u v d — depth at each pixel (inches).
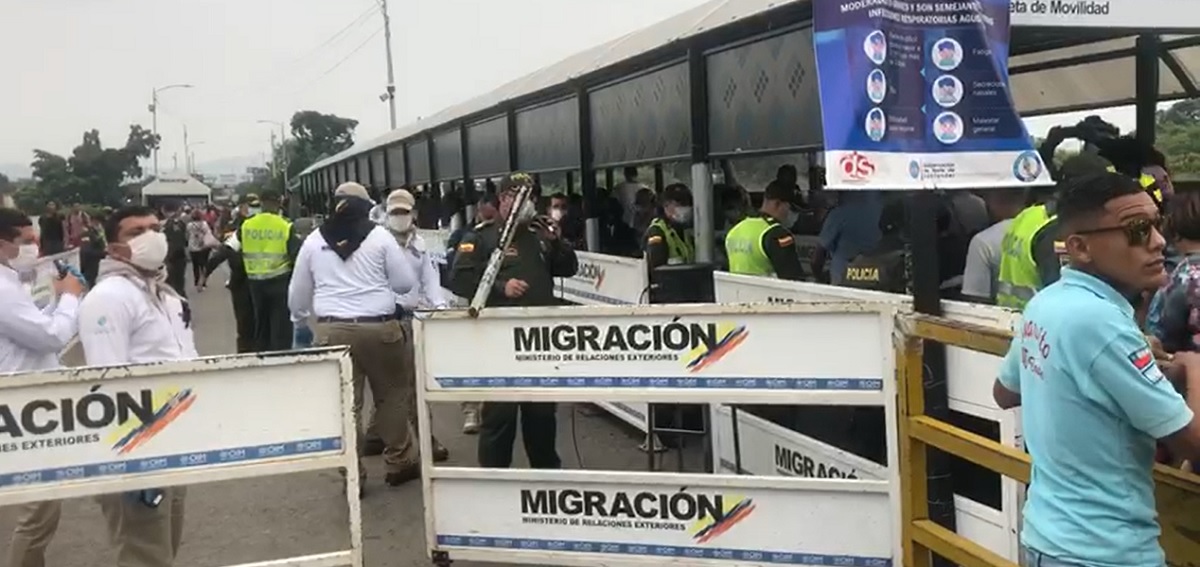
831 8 147.6
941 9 150.0
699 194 251.0
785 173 310.5
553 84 350.6
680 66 261.7
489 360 167.6
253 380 140.3
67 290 208.1
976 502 148.9
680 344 156.6
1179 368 98.5
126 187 2684.5
